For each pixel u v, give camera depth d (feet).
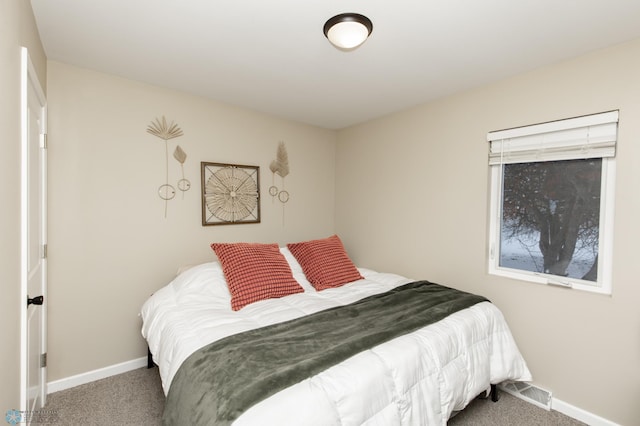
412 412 4.16
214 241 9.09
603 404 5.86
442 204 8.60
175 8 4.83
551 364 6.54
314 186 11.57
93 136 7.12
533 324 6.82
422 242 9.11
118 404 6.33
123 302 7.61
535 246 7.11
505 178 7.62
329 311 5.90
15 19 3.88
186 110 8.48
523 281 7.00
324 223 11.93
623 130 5.65
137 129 7.72
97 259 7.23
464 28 5.28
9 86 3.61
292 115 10.27
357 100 8.86
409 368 4.30
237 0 4.62
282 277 7.17
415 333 4.99
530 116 6.86
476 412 6.29
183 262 8.53
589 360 6.04
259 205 10.03
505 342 6.08
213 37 5.68
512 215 7.48
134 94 7.65
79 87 6.93
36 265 5.52
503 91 7.32
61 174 6.75
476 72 7.00
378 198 10.50
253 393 3.33
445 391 4.71
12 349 3.80
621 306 5.68
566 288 6.35
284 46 5.98
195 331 5.07
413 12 4.85
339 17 4.88
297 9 4.83
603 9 4.70
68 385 6.88
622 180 5.68
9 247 3.64
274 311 5.99
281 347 4.38
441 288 7.32
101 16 5.06
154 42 5.88
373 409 3.76
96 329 7.25
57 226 6.71
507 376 5.90
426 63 6.60
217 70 7.06
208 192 8.90
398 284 7.93
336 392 3.57
